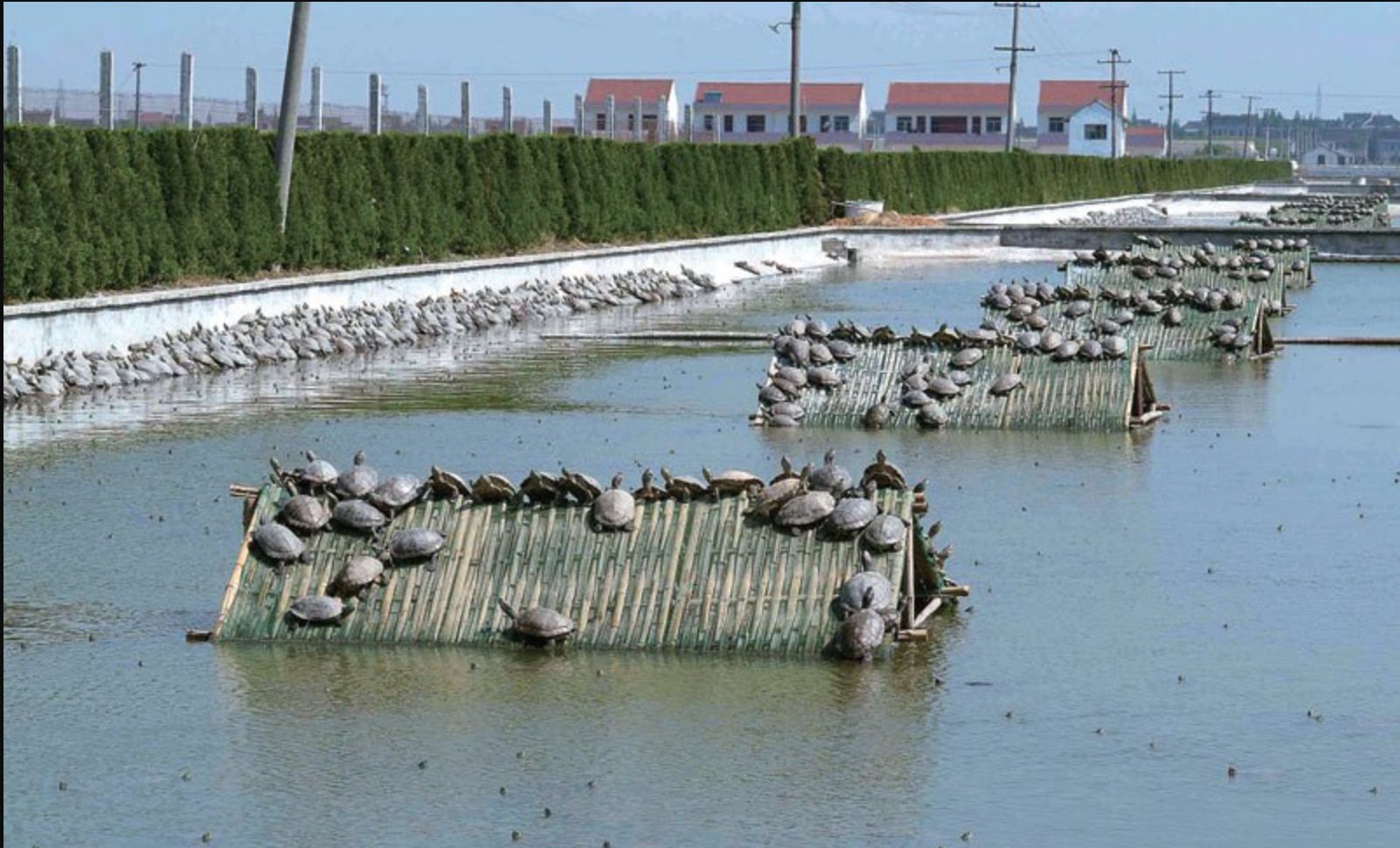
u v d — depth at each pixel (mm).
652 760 10523
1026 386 22531
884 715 11289
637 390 25703
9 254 25359
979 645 12805
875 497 13188
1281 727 11148
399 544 13000
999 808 9836
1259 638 13055
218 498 17625
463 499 13383
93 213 27641
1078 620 13492
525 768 10414
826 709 11391
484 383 26469
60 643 12789
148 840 9422
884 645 12492
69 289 26688
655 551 12922
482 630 12688
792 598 12617
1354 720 11281
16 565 14992
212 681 11945
